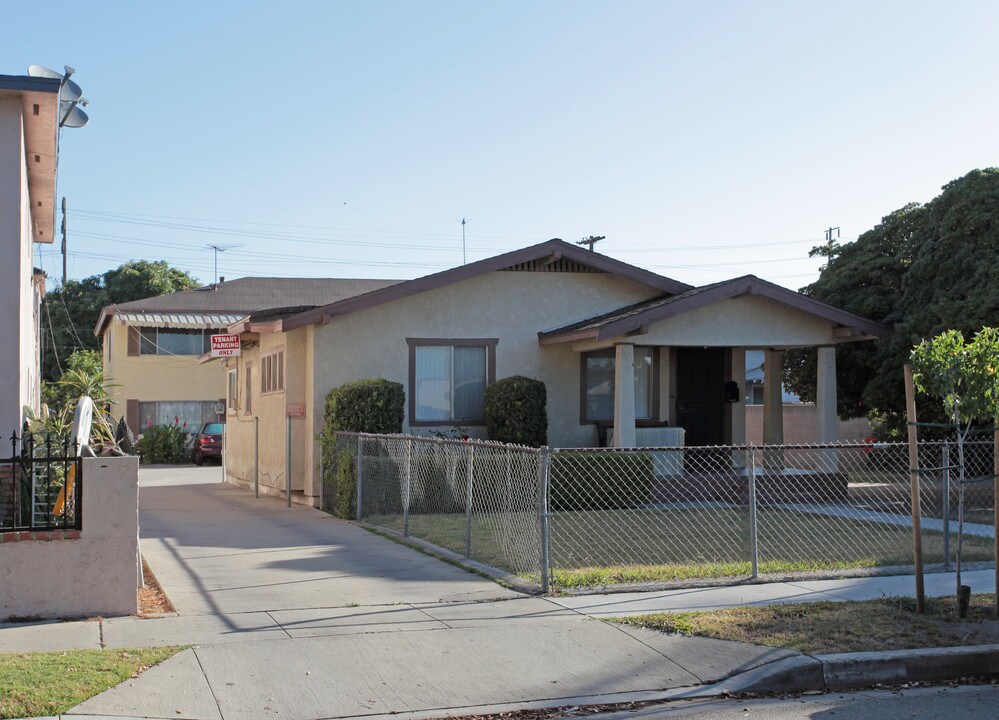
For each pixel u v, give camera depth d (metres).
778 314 17.23
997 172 18.20
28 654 6.82
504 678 6.71
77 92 12.38
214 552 11.53
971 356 8.20
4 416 9.66
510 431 16.95
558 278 18.52
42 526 8.09
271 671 6.70
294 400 17.89
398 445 14.60
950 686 7.00
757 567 10.13
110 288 49.50
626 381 16.41
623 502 15.58
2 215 9.82
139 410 37.56
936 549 11.65
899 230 20.62
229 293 40.81
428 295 17.83
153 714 5.86
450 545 11.84
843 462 24.34
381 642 7.41
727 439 19.41
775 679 6.78
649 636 7.62
